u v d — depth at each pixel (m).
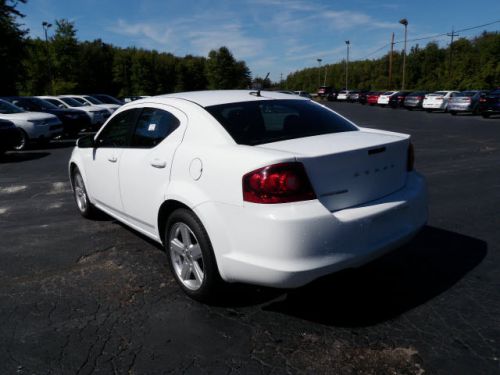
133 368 2.45
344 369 2.40
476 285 3.37
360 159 2.84
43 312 3.07
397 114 27.83
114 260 3.98
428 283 3.42
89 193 4.80
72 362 2.51
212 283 2.96
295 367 2.43
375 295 3.24
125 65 86.06
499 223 4.85
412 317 2.93
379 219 2.86
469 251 4.05
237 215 2.69
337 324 2.86
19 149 12.46
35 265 3.90
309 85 123.38
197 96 3.63
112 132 4.27
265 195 2.56
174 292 3.34
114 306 3.15
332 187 2.71
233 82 104.62
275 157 2.56
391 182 3.11
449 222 4.92
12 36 33.69
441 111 30.75
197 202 2.92
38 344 2.69
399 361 2.46
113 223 5.12
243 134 3.04
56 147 13.35
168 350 2.61
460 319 2.89
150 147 3.58
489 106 22.00
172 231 3.27
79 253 4.18
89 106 18.28
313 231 2.54
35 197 6.58
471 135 14.06
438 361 2.45
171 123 3.46
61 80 54.56
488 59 51.12
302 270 2.53
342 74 99.94
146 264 3.88
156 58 93.62
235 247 2.73
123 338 2.74
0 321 2.96
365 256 2.75
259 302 3.16
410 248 4.15
